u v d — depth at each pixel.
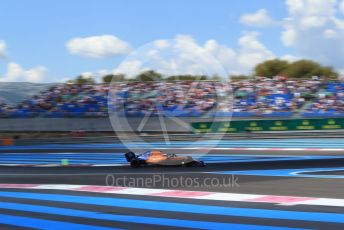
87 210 7.39
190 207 7.48
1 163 18.78
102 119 32.59
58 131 32.81
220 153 20.50
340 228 5.74
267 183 10.40
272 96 36.38
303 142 26.19
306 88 37.50
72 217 6.79
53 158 20.33
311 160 16.30
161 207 7.54
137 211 7.21
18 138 31.98
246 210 7.10
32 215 7.03
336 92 37.25
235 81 38.16
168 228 5.93
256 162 16.08
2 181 12.21
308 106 35.75
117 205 7.83
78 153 22.36
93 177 12.50
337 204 7.43
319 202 7.65
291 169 13.54
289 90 37.16
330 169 13.36
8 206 7.98
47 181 11.90
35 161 19.27
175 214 6.90
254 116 34.06
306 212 6.82
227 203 7.78
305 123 31.16
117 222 6.36
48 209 7.56
